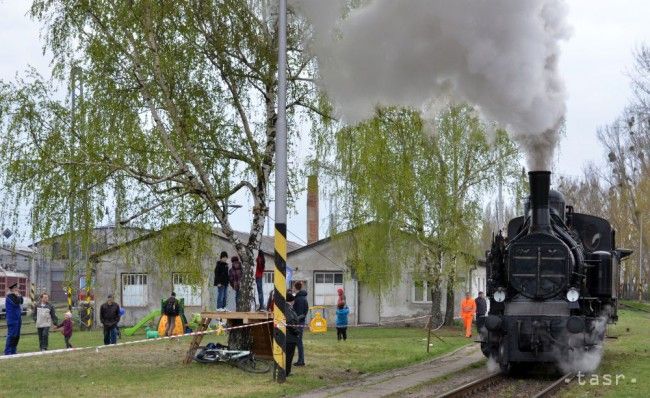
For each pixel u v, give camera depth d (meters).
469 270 35.44
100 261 18.27
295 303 18.53
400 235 32.75
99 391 13.87
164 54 16.83
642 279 69.62
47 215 16.39
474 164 33.88
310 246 41.47
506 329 16.41
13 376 16.09
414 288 41.28
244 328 18.19
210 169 17.89
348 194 29.69
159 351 21.92
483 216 34.09
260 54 17.45
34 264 57.62
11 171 16.22
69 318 23.77
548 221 16.72
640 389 14.02
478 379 15.28
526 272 16.52
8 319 20.55
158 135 17.31
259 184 18.09
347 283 41.12
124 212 16.98
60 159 16.50
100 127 16.62
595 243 19.36
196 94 17.30
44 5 16.69
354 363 19.39
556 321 16.02
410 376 16.73
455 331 34.16
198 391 13.90
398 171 25.61
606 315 18.67
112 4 16.64
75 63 16.73
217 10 16.91
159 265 17.72
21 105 16.41
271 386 14.71
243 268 18.12
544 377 16.81
